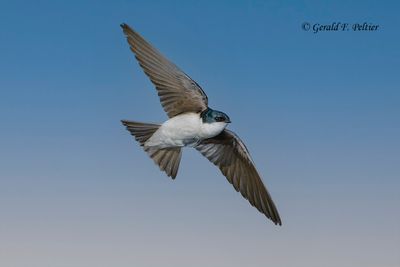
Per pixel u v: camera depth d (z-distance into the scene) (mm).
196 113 10297
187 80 10234
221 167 11766
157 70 10273
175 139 10359
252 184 11664
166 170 11039
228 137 11492
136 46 10047
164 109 10445
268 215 11539
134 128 10547
